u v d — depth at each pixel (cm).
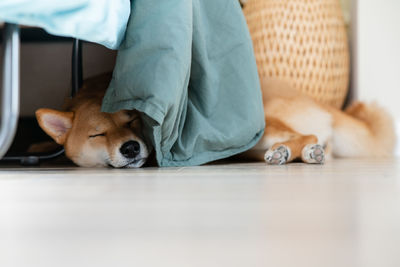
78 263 37
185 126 175
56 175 133
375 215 59
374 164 189
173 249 41
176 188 93
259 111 184
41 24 92
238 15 183
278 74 286
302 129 219
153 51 143
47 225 54
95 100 188
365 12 308
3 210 65
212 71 177
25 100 239
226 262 36
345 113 266
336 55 295
